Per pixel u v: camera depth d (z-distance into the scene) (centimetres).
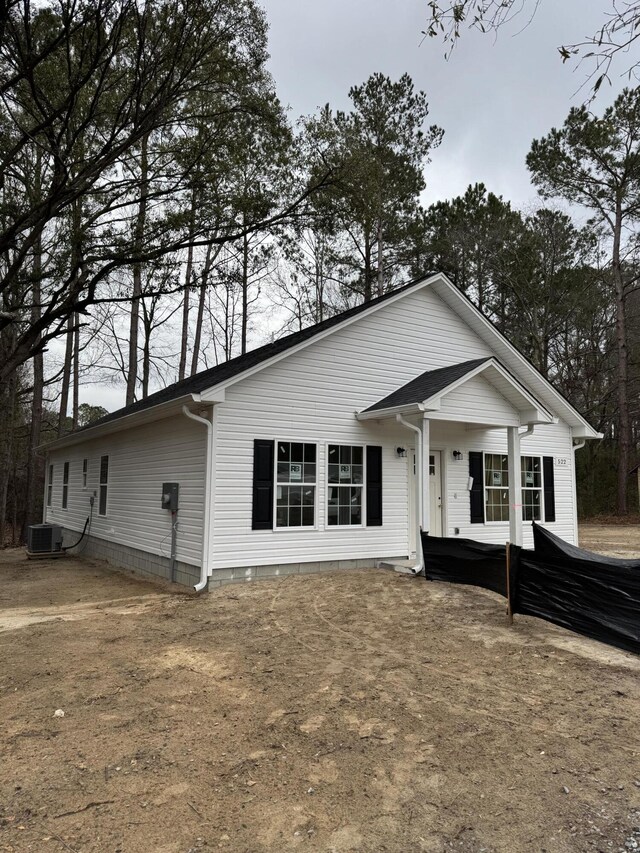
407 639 616
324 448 1065
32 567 1416
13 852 263
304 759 355
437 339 1261
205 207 1116
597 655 554
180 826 285
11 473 2792
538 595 660
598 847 271
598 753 362
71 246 1098
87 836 276
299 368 1048
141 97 1020
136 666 541
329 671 518
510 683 483
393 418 1059
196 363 2825
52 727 405
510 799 311
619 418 2634
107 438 1507
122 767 345
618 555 1357
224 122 1120
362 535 1091
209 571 917
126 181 1105
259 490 977
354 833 280
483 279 2830
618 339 2492
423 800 309
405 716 418
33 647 614
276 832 281
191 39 981
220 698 457
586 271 2641
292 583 933
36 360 2214
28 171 1098
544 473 1396
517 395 1111
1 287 963
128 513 1302
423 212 2514
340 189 1210
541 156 2439
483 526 1272
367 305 1205
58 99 991
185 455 1027
